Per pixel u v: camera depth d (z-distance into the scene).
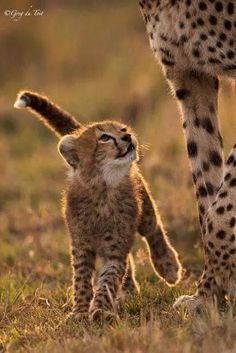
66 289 11.14
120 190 10.23
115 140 10.27
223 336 8.28
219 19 9.90
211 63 10.05
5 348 8.96
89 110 23.06
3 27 29.98
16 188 17.77
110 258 10.18
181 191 15.31
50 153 20.23
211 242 9.65
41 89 26.05
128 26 31.86
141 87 23.33
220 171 10.55
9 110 23.25
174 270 11.27
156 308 9.94
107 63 28.08
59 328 9.32
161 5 10.21
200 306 9.55
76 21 32.59
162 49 10.31
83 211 10.23
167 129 19.56
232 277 9.62
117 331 8.50
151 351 7.91
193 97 10.52
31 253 13.41
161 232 11.31
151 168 17.00
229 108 18.94
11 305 10.36
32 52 29.61
